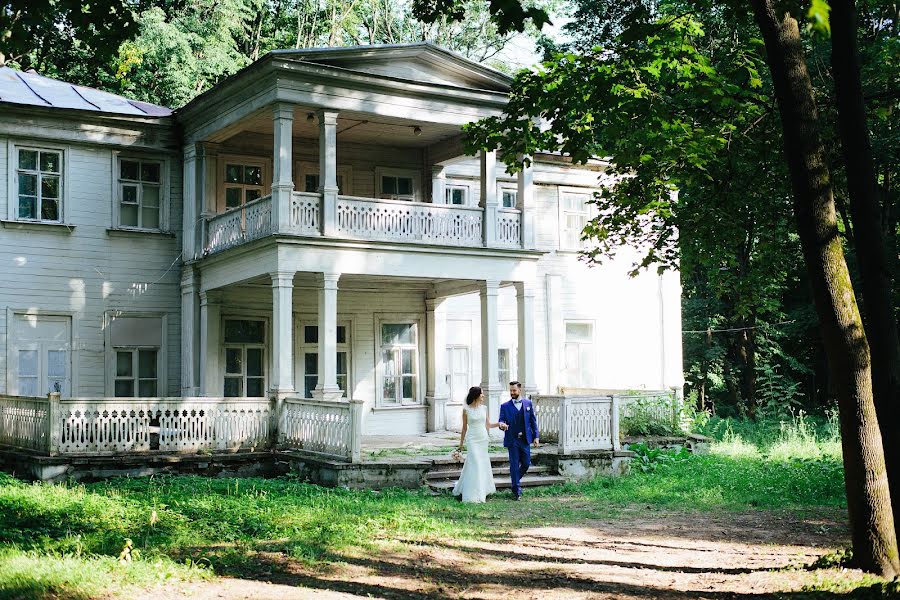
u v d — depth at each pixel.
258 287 22.00
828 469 17.12
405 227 19.55
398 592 8.22
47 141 20.52
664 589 8.52
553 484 17.06
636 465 18.39
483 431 15.37
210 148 21.27
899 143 16.91
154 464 16.20
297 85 18.25
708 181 13.94
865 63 17.17
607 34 17.84
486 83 20.64
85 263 20.83
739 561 10.02
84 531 10.28
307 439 16.95
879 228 8.43
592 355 26.34
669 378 27.48
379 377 23.28
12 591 7.16
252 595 7.77
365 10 40.53
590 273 26.41
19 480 15.05
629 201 14.05
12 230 20.06
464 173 24.61
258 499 13.39
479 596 8.16
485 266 20.45
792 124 8.84
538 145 12.55
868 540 8.72
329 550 9.91
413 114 19.62
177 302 21.81
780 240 15.26
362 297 23.20
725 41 19.06
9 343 19.91
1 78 21.70
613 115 11.61
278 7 37.72
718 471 17.88
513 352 25.44
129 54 28.89
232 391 21.58
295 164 22.27
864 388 8.73
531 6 7.88
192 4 32.00
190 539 10.09
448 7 10.31
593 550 10.70
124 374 21.19
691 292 36.19
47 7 9.96
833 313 8.73
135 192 21.55
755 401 33.97
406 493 15.37
